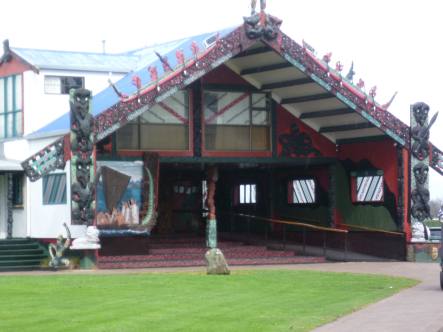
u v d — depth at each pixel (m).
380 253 34.06
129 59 37.00
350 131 34.69
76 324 15.09
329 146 35.47
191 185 38.81
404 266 30.09
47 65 34.12
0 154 33.28
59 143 27.47
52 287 21.03
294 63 30.91
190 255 31.20
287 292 20.64
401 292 21.05
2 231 33.56
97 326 14.87
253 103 33.72
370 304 18.44
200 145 32.38
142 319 15.73
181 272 26.09
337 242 35.72
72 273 26.12
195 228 38.84
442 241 21.64
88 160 27.53
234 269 27.66
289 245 36.53
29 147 32.75
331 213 36.00
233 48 29.91
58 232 29.88
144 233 30.56
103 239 29.92
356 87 32.06
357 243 35.00
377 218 34.41
